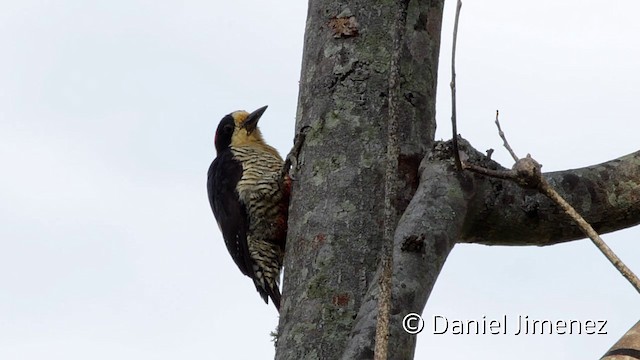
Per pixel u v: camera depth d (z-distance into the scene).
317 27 9.77
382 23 9.58
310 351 8.30
